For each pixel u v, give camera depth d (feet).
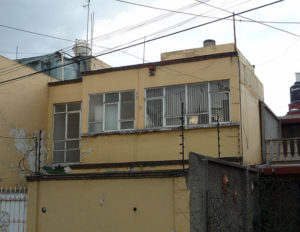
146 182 29.37
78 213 31.86
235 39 47.96
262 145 55.77
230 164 35.68
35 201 33.76
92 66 82.69
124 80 52.60
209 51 59.21
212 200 30.91
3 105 53.88
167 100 49.85
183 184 27.37
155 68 50.98
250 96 52.19
